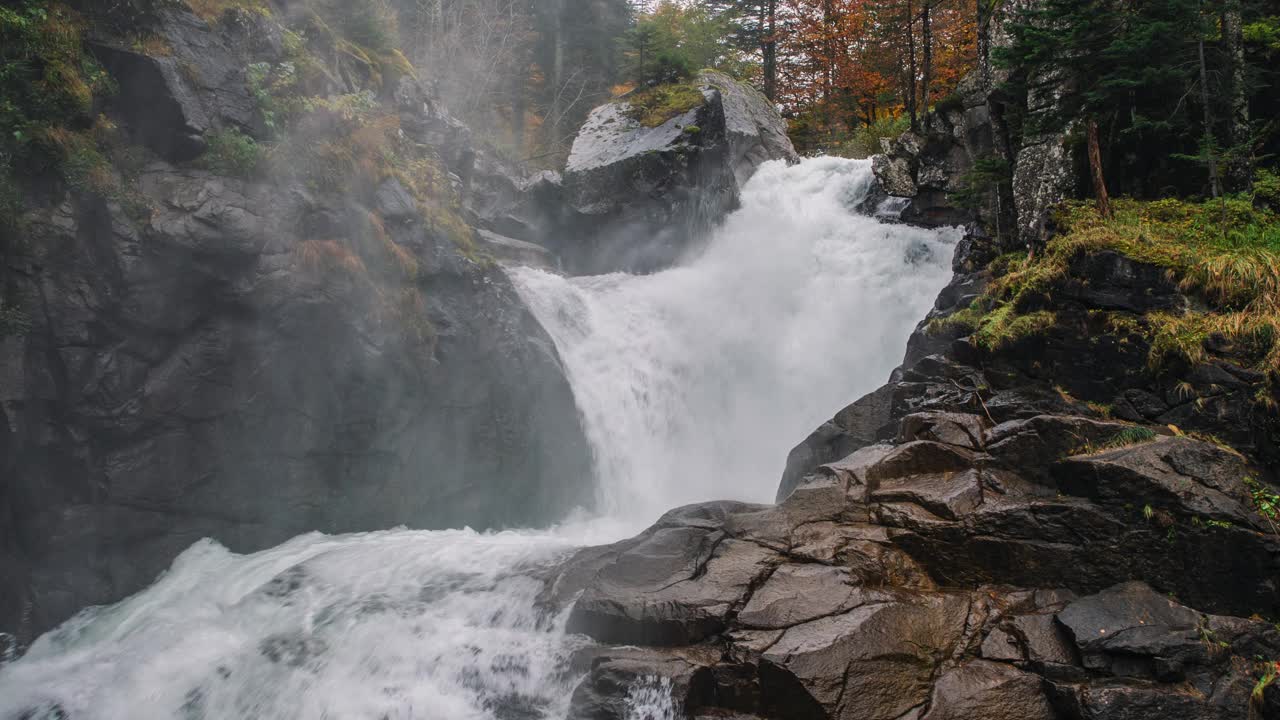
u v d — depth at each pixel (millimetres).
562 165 28328
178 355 10312
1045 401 9805
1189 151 11656
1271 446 8102
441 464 12828
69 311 9445
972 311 12297
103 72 10086
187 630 9344
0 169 8922
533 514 14070
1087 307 9914
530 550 10305
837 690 6590
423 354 12406
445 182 15477
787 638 7031
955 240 17422
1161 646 6562
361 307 11609
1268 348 8383
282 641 8688
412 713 7770
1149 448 7922
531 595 8867
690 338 17547
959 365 11195
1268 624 6828
